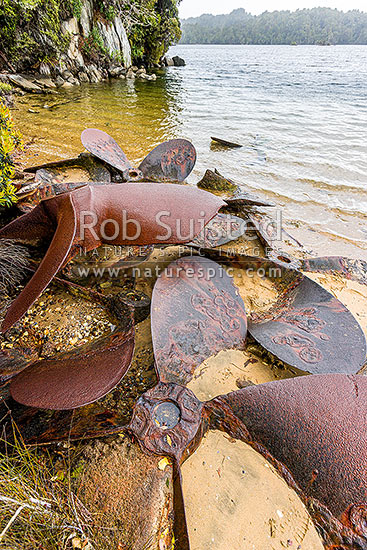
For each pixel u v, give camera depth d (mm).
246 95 17156
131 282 3773
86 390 2076
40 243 3768
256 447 2184
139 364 2871
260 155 8312
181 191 3541
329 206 6031
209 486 2152
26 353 2949
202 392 2697
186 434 2154
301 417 2105
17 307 2523
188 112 12859
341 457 1923
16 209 4531
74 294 3551
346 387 2211
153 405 2262
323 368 2623
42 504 1726
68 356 2691
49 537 1703
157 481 2043
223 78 24281
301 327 3047
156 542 1826
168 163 6285
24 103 12125
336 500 1868
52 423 2221
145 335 3156
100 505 1958
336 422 2031
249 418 2232
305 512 2057
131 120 10984
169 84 20234
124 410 2467
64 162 5879
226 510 2049
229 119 12016
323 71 31078
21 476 1809
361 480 1838
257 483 2176
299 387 2227
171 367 2574
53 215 3404
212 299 3133
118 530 1864
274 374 2885
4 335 3088
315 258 4430
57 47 16406
